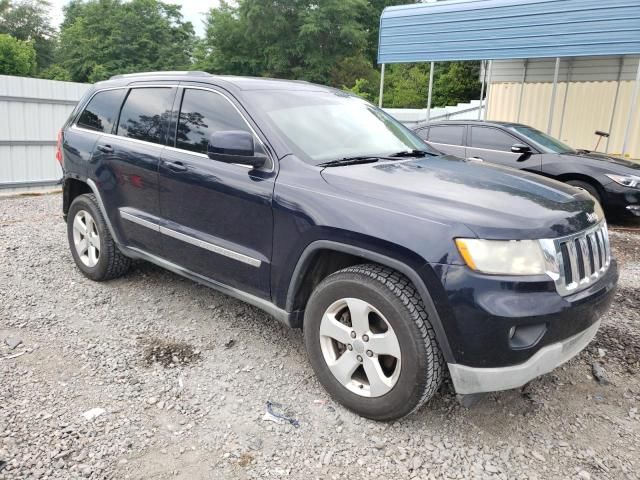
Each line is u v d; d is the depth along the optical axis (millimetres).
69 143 4805
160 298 4473
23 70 45219
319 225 2869
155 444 2666
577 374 3457
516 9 10781
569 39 10203
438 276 2490
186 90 3912
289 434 2770
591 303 2672
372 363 2789
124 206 4254
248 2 37406
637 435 2848
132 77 4520
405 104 33750
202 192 3541
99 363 3412
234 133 3145
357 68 36594
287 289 3117
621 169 7492
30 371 3291
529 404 3111
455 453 2664
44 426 2756
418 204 2688
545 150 7977
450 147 8695
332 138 3523
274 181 3148
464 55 11727
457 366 2553
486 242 2473
